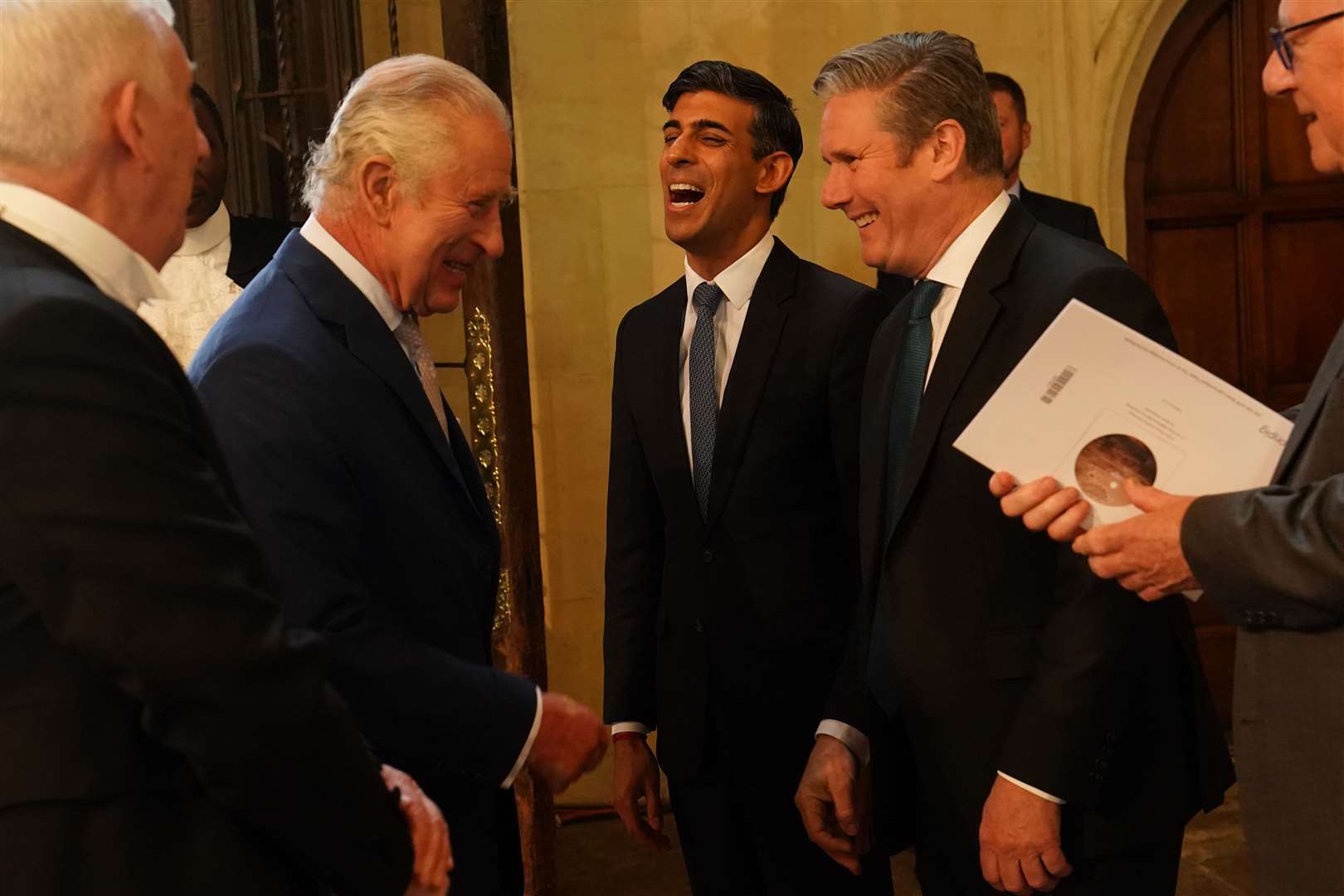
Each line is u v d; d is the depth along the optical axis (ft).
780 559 7.23
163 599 3.37
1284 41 4.46
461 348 12.59
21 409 3.29
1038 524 4.97
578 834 12.60
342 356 5.13
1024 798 5.44
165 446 3.47
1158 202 13.46
